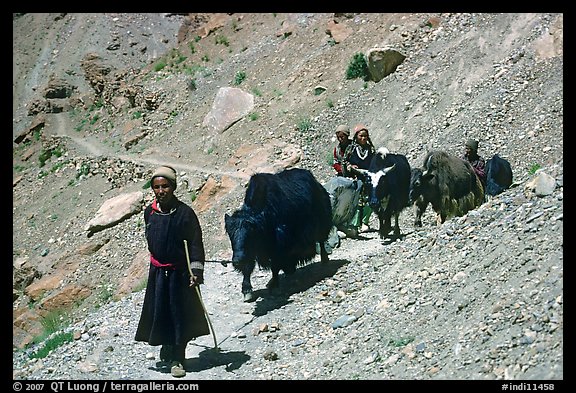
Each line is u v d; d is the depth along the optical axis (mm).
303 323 9062
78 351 9109
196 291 7797
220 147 26828
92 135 35312
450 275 8250
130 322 10016
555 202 8555
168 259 7734
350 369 7309
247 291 10172
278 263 10141
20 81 43000
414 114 21812
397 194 12328
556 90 18531
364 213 13875
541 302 6652
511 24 22703
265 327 9070
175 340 7672
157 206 7828
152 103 33625
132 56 40469
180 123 31031
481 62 22078
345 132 13023
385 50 24359
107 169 29984
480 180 12422
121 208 25484
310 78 27312
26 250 27578
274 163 23266
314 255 10539
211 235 21125
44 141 36094
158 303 7691
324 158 22922
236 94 28391
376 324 8047
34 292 23984
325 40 29328
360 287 9695
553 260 7219
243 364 8172
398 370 6879
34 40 45000
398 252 10453
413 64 24188
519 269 7473
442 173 11883
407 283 8734
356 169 12641
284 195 9977
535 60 20469
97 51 41125
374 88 24391
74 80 40938
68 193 30188
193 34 39969
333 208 12641
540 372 5793
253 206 9766
